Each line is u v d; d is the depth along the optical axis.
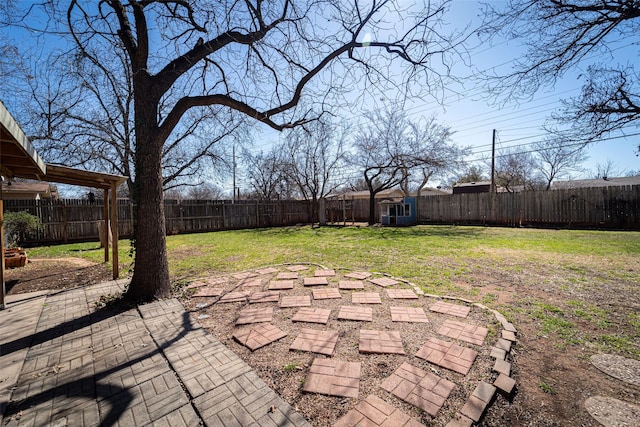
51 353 2.62
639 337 2.78
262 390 2.04
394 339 2.77
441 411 1.81
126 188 17.47
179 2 4.09
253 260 6.82
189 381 2.16
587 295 3.95
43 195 16.00
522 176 25.23
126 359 2.50
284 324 3.18
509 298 3.88
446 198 16.42
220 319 3.37
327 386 2.08
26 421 1.78
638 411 1.82
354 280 4.84
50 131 8.41
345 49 4.26
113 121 11.02
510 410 1.85
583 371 2.26
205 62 4.89
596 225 11.79
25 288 4.82
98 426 1.74
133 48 3.89
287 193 23.67
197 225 14.86
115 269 5.30
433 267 5.64
